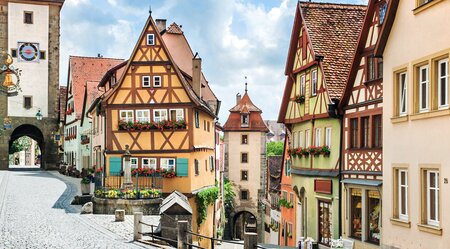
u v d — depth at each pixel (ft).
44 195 113.39
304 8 89.97
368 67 71.77
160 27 152.25
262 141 231.71
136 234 65.92
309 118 87.86
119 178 110.73
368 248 68.85
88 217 86.48
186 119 115.14
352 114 74.84
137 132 115.34
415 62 58.18
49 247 58.44
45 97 205.67
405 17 60.34
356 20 89.15
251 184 230.48
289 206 109.09
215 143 155.02
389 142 63.16
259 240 226.17
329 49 84.69
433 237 54.39
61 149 213.87
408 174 59.06
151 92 116.06
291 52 96.02
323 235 83.05
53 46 206.39
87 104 174.91
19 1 202.69
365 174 70.64
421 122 56.95
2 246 57.52
